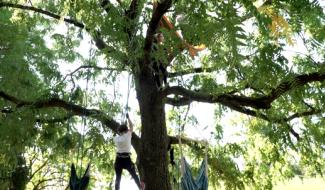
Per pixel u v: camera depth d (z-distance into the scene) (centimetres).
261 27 636
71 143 1242
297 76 988
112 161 1470
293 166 1595
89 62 1182
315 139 1377
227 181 1552
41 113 1315
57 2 1196
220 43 700
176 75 1162
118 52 874
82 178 1068
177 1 734
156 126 1214
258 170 1636
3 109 1329
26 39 1648
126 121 1193
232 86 1064
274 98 1029
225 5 624
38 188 2644
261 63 845
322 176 1466
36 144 1336
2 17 1493
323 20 754
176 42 845
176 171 1250
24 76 1528
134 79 987
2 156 1297
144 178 1205
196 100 1120
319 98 1103
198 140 1338
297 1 679
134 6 869
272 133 1259
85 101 1266
